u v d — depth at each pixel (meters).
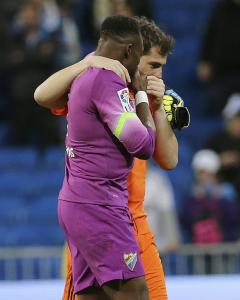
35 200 38.81
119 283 15.36
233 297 23.61
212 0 50.50
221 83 43.00
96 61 15.53
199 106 45.78
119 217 15.41
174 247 29.86
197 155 36.88
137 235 16.83
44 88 16.08
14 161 40.81
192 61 48.12
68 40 41.22
